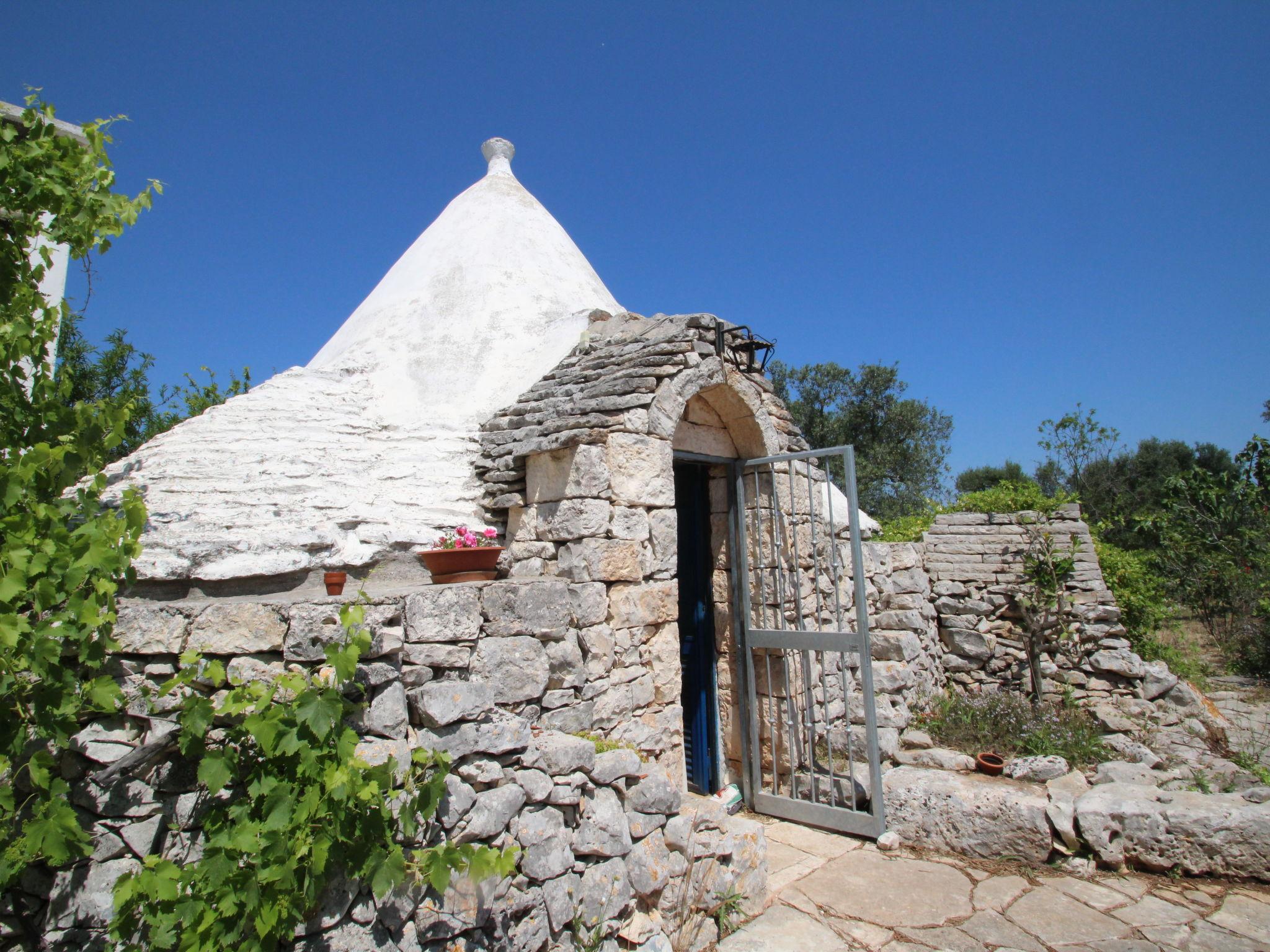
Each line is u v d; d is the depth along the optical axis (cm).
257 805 285
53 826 269
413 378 718
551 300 809
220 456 549
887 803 539
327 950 277
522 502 554
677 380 546
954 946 390
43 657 281
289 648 310
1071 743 656
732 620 639
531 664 399
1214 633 1361
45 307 386
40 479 334
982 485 2802
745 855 430
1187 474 1664
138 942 273
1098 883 456
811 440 2258
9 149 391
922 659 776
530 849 327
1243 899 432
